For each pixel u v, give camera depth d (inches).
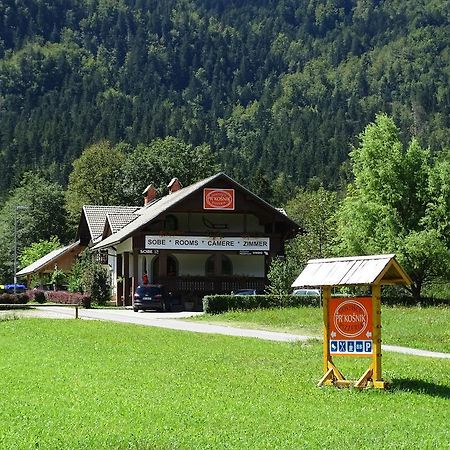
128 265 2496.3
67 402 610.2
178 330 1270.9
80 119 7509.8
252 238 2283.5
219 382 720.3
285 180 6638.8
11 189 5580.7
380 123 2258.9
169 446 477.1
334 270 751.7
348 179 6353.3
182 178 4291.3
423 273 2178.9
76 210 4611.2
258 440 497.4
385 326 1325.0
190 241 2249.0
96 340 1104.8
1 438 488.4
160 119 7765.8
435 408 623.5
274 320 1508.4
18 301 2272.4
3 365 829.2
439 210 2145.7
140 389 674.8
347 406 625.3
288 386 709.9
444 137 7249.0
